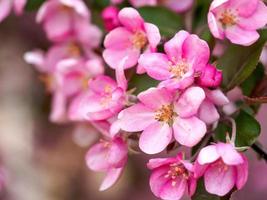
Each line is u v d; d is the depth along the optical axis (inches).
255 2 17.5
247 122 17.5
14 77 35.8
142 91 17.4
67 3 22.1
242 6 17.6
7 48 36.0
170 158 16.5
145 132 16.8
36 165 35.8
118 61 17.9
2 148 34.1
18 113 35.1
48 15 23.4
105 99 17.8
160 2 21.7
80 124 25.1
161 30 19.8
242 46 17.9
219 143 16.4
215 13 17.6
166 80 16.5
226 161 16.0
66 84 23.0
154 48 17.0
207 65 16.5
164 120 16.7
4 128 34.5
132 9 17.7
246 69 17.8
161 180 16.8
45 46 35.9
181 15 21.0
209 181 16.5
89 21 22.5
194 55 16.5
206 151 16.1
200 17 20.2
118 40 18.0
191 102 16.3
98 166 18.4
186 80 16.3
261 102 17.5
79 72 22.9
